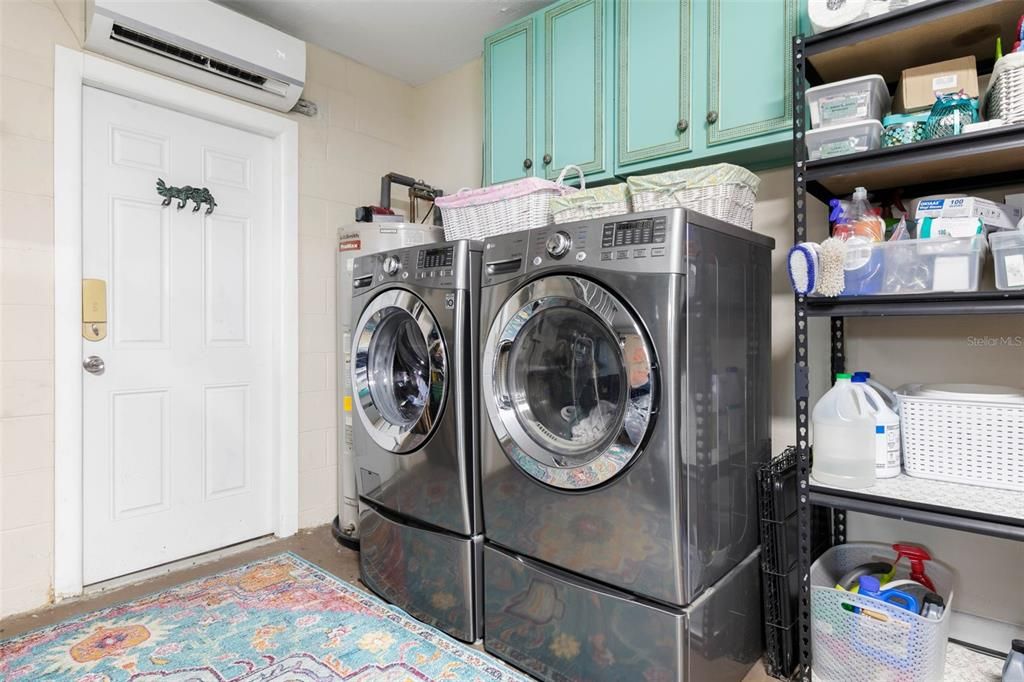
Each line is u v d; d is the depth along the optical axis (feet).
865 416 4.81
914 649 4.56
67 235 6.82
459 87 10.48
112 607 6.58
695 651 4.42
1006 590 5.34
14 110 6.48
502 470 5.44
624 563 4.57
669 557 4.33
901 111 5.02
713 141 6.27
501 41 8.33
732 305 5.08
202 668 5.32
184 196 8.00
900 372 5.90
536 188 6.30
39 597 6.61
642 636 4.46
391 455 6.49
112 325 7.34
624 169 7.04
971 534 5.51
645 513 4.43
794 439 6.70
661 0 6.68
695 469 4.48
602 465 4.61
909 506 4.28
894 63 5.26
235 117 8.36
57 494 6.74
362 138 10.23
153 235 7.73
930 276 4.39
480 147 10.17
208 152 8.31
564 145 7.61
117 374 7.37
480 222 6.88
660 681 4.36
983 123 4.24
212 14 7.55
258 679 5.15
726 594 4.89
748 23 6.03
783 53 5.80
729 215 5.36
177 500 7.95
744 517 5.24
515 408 5.49
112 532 7.32
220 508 8.42
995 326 5.39
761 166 6.81
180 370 7.99
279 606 6.57
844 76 5.55
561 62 7.64
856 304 4.57
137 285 7.57
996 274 4.17
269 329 8.99
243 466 8.70
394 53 9.85
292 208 9.05
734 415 5.09
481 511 5.79
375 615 6.35
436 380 5.88
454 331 5.71
